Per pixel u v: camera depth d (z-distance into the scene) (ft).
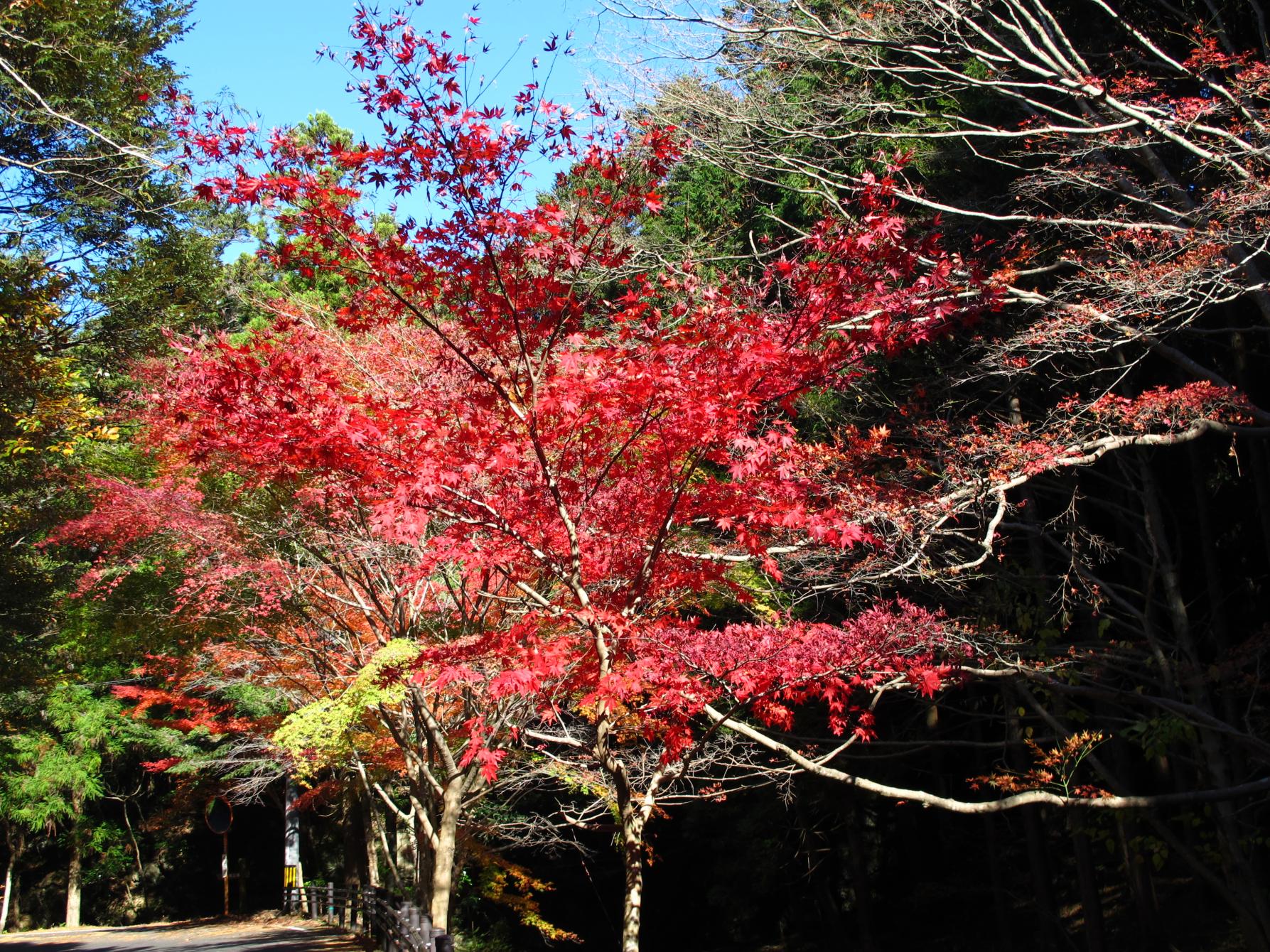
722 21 37.91
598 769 39.01
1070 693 36.45
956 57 44.75
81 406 43.47
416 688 32.04
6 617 50.88
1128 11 42.52
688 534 29.40
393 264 19.01
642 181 19.48
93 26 43.34
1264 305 31.07
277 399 18.72
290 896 72.64
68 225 45.47
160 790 94.22
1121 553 44.16
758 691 20.71
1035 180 35.99
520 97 18.06
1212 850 36.22
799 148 46.93
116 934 65.46
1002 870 56.70
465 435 18.44
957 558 35.24
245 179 17.93
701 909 69.67
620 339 20.56
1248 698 40.22
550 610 20.51
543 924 56.85
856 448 31.22
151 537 39.37
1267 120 30.63
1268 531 37.68
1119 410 31.68
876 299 19.11
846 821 51.70
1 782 75.87
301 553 37.06
